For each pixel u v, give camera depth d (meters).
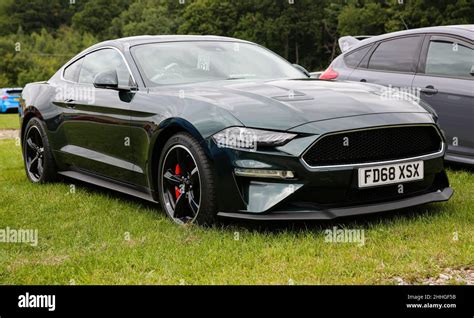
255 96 3.95
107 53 5.21
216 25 74.19
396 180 3.77
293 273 3.01
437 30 5.99
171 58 4.82
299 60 77.19
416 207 4.24
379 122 3.72
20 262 3.40
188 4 74.19
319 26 76.94
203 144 3.75
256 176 3.58
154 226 4.04
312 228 3.78
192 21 74.31
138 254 3.41
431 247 3.33
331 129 3.58
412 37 6.17
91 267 3.24
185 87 4.36
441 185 4.12
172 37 5.23
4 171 6.75
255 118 3.66
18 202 4.98
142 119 4.32
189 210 4.11
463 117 5.51
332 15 76.75
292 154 3.53
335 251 3.31
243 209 3.64
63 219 4.38
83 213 4.53
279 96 3.95
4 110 27.55
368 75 6.39
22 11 108.19
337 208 3.66
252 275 3.02
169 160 4.12
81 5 103.69
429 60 5.92
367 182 3.66
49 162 5.67
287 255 3.26
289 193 3.55
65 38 92.62
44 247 3.68
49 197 5.14
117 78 4.59
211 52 4.99
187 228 3.85
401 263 3.10
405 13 56.00
